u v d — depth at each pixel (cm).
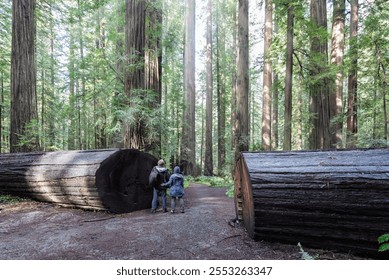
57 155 747
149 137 899
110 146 1542
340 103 1222
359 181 334
